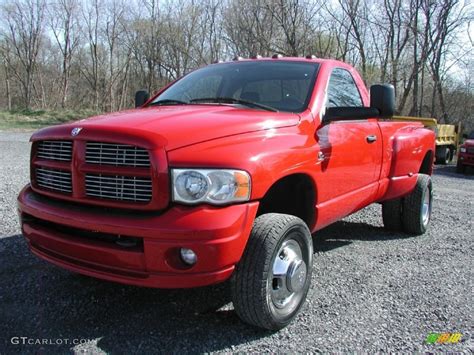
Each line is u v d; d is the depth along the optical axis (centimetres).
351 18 2673
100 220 286
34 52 4338
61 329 318
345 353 299
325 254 502
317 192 366
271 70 433
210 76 450
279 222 312
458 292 406
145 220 277
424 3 2719
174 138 286
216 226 273
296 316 345
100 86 4494
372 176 466
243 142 305
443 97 3172
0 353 285
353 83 482
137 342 304
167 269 277
